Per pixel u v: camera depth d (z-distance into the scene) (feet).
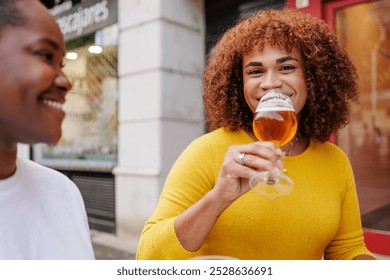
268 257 3.44
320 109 3.92
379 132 9.00
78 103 16.61
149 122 12.60
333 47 3.89
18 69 1.97
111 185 15.03
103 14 14.70
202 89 4.37
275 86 3.49
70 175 16.89
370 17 9.09
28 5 2.07
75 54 16.56
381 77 8.97
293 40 3.50
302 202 3.45
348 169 3.98
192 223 2.93
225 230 3.38
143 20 12.76
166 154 12.45
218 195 2.81
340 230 3.89
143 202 12.76
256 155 2.67
